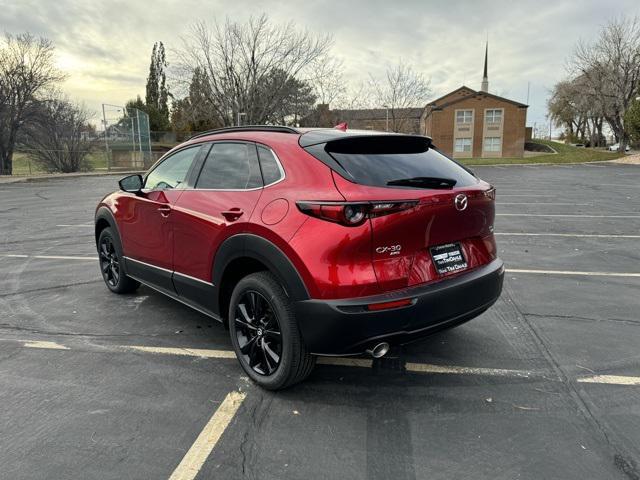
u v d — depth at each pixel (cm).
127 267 468
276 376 300
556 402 296
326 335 267
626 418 278
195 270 361
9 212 1241
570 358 355
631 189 1731
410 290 276
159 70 6881
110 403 299
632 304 470
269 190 303
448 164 337
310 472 235
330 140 293
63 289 539
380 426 273
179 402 300
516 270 600
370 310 262
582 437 260
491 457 244
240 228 306
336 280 262
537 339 389
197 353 370
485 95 5197
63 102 3903
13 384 323
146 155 3469
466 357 359
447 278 297
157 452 251
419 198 274
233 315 327
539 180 2227
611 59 4641
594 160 4175
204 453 250
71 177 2852
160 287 419
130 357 364
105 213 492
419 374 334
